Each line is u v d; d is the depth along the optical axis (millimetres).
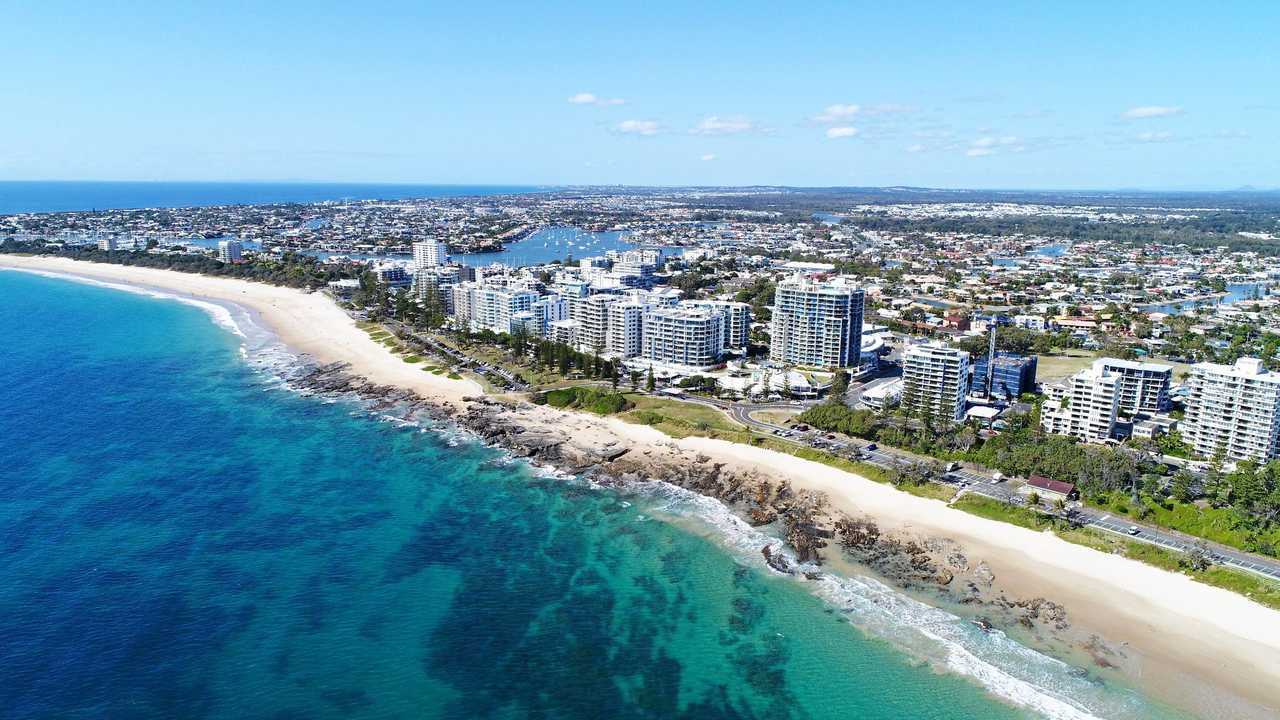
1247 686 127250
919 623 146125
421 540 178750
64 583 155125
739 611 151375
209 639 138375
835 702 125812
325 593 154875
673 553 174375
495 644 140000
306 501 198250
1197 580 155750
